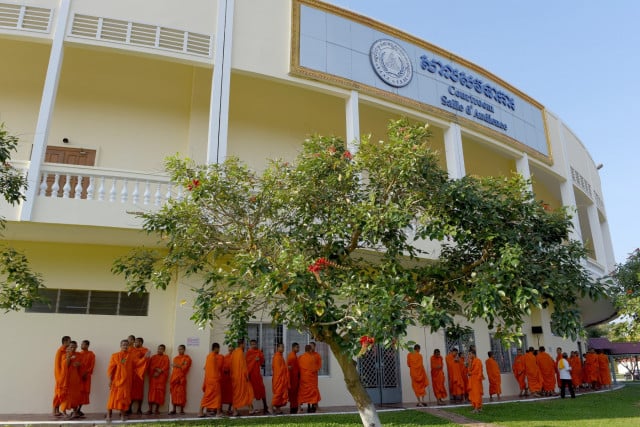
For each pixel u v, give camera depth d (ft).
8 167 20.68
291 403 34.32
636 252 49.26
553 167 57.98
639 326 33.40
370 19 44.29
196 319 18.62
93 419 29.99
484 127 49.08
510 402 41.83
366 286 17.46
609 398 47.14
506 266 17.39
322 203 21.85
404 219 18.44
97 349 33.68
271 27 40.29
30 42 37.22
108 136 41.14
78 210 30.86
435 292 20.94
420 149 20.04
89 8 35.70
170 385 32.94
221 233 22.24
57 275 34.12
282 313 18.54
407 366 42.19
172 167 22.81
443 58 48.75
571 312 17.49
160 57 36.52
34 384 32.04
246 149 44.75
